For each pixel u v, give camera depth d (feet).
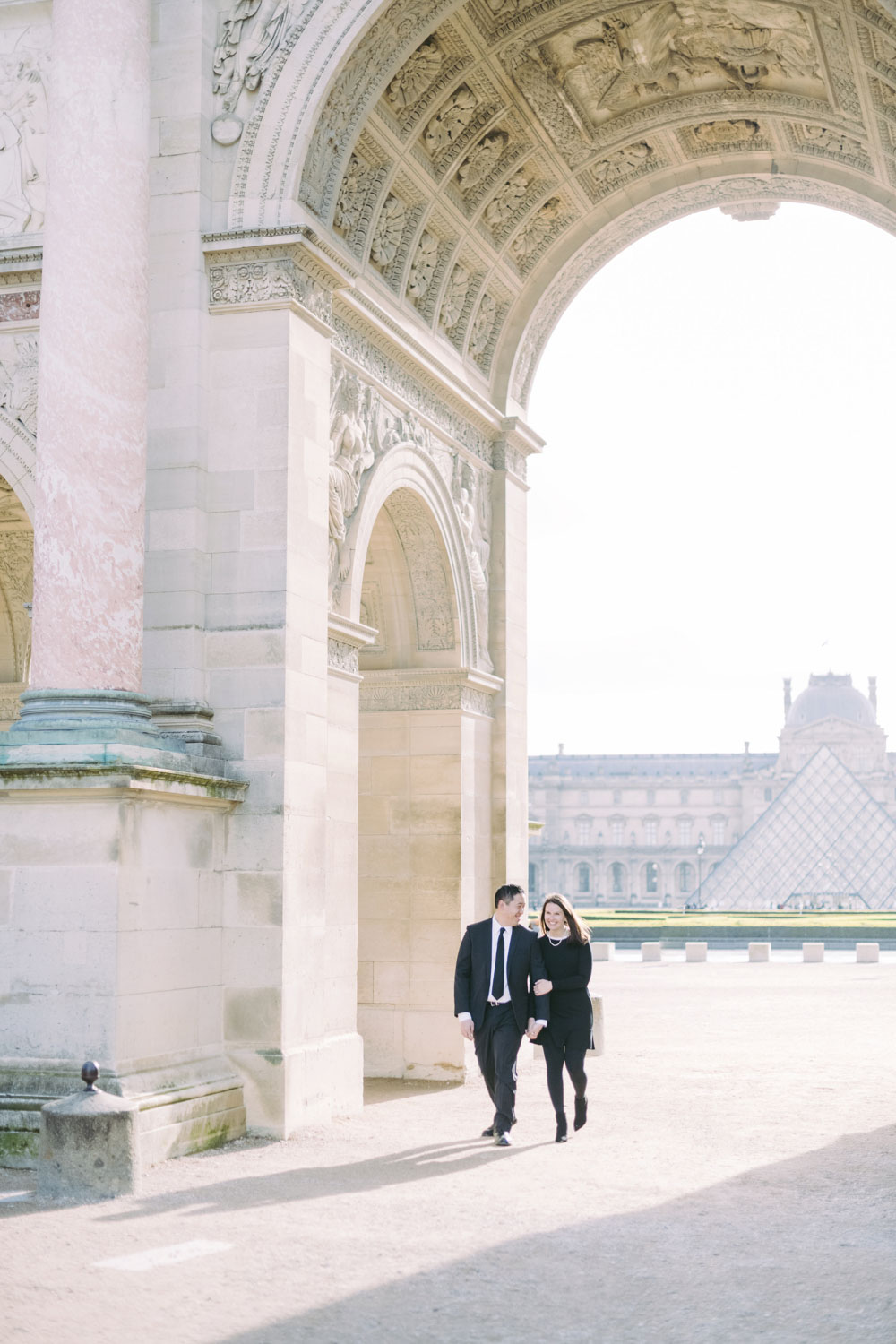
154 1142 57.16
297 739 67.26
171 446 67.67
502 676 99.71
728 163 98.32
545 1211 49.42
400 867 92.38
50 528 63.21
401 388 86.02
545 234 98.89
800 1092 79.30
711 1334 36.27
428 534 91.30
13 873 59.26
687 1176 55.77
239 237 67.87
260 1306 38.37
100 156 64.80
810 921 319.27
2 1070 57.98
